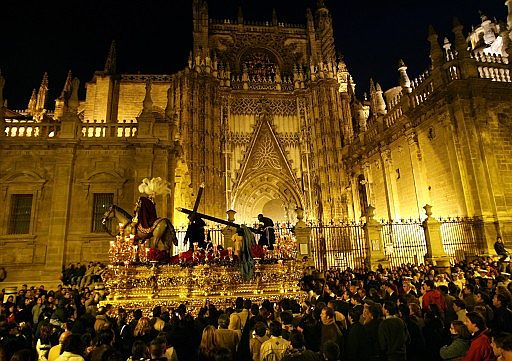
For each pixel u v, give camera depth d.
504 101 24.30
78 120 22.92
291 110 45.31
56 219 21.12
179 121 39.34
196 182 38.09
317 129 42.94
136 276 12.20
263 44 47.59
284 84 45.62
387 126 33.44
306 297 12.93
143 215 13.71
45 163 22.30
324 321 7.07
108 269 12.30
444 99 24.53
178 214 28.42
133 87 42.03
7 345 5.83
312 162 42.94
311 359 5.14
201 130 40.19
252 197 42.94
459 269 15.94
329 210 40.25
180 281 12.41
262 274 13.12
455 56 25.06
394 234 26.95
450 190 24.31
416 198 28.05
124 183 22.12
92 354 5.85
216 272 12.73
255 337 6.91
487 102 23.97
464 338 6.18
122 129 24.33
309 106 44.31
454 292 10.48
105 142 22.39
